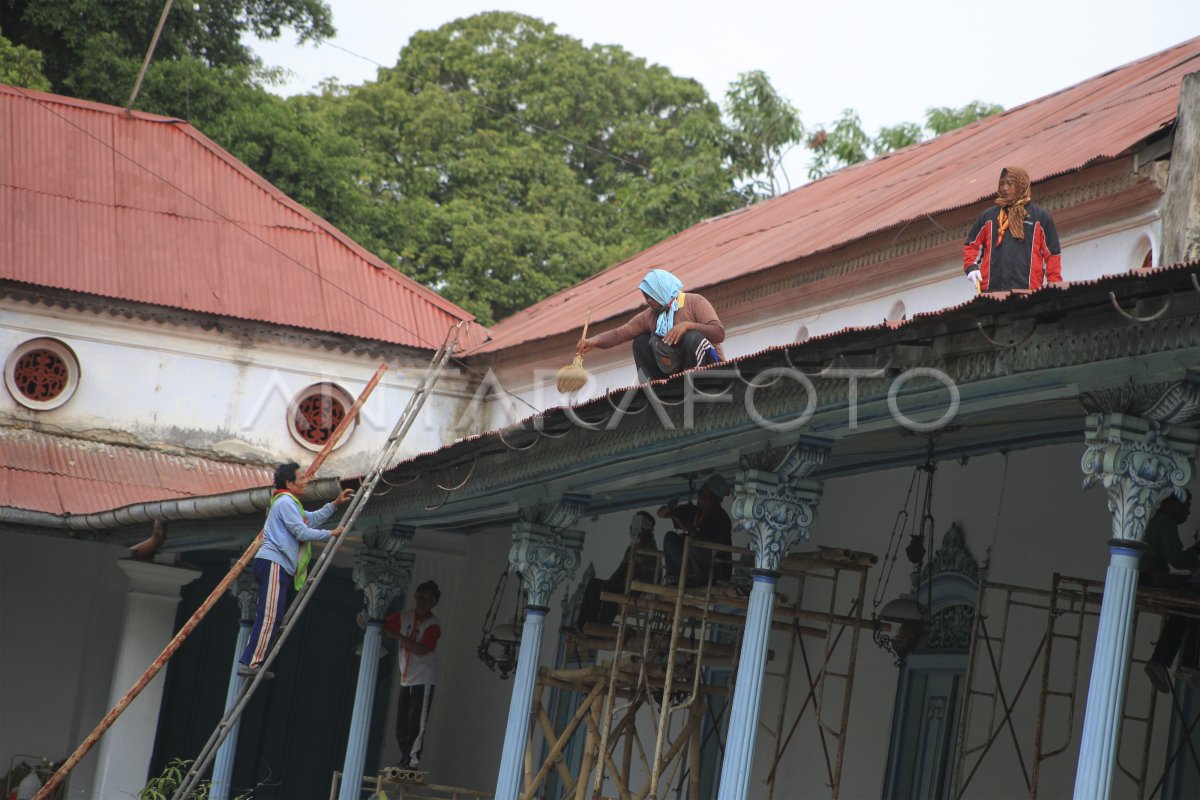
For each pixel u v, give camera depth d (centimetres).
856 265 1603
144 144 2628
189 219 2559
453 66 4831
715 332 1191
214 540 1992
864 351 880
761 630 1011
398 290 2631
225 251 2538
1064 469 1199
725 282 1822
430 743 2361
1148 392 746
